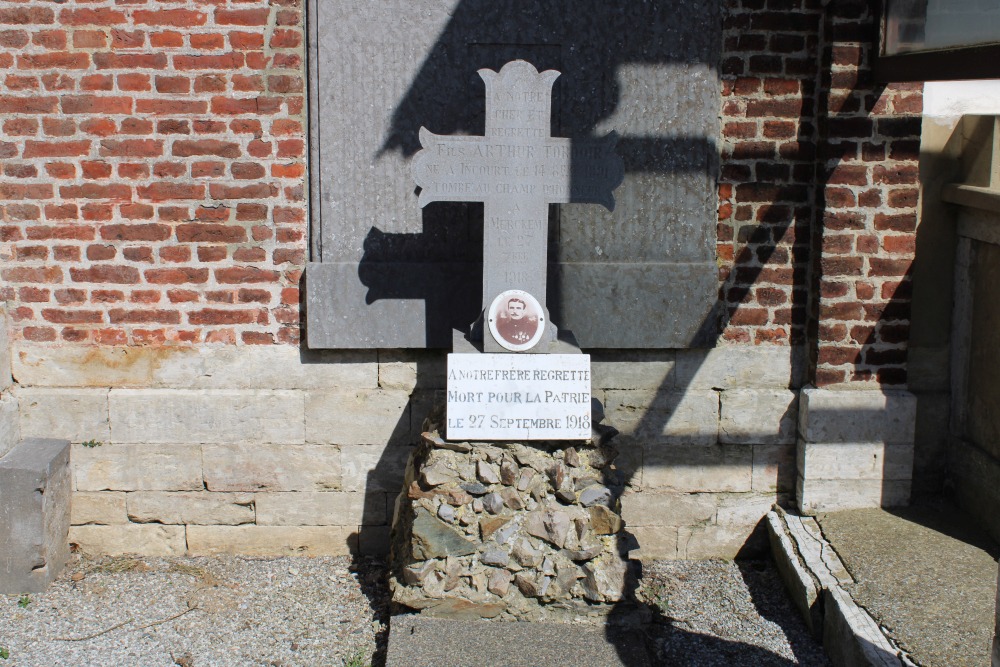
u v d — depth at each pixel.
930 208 5.94
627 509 6.14
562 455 5.40
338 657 5.14
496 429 5.38
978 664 4.53
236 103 5.72
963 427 6.05
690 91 5.76
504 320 5.36
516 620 5.21
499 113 5.25
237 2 5.64
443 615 5.21
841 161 5.68
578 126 5.78
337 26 5.63
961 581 5.19
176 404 5.95
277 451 6.03
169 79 5.68
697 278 5.89
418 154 5.26
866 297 5.81
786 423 6.09
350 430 6.03
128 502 6.05
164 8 5.63
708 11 5.70
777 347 6.04
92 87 5.68
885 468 5.96
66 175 5.75
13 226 5.79
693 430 6.09
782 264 5.97
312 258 5.86
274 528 6.10
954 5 4.78
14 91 5.67
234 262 5.86
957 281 6.00
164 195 5.78
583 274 5.86
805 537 5.73
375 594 5.73
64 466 5.88
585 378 5.39
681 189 5.84
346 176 5.76
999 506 5.57
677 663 5.12
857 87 5.62
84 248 5.82
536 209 5.33
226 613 5.51
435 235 5.84
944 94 5.83
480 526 5.25
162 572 5.91
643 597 5.73
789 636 5.36
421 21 5.66
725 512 6.14
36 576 5.64
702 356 6.04
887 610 4.97
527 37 5.69
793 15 5.75
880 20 5.48
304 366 5.97
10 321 5.88
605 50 5.71
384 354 5.97
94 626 5.35
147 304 5.89
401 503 5.68
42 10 5.61
